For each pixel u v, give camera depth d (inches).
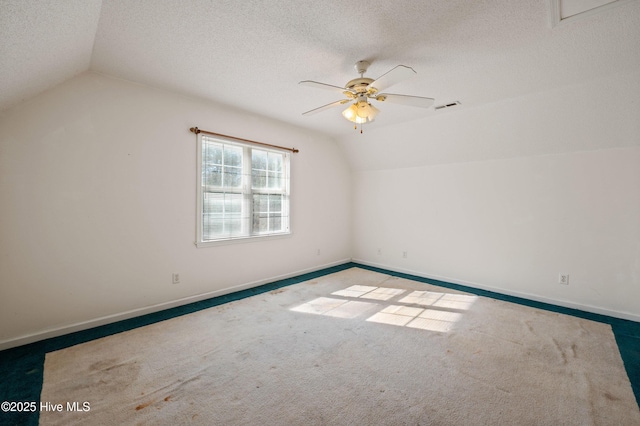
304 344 93.2
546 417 62.0
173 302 123.7
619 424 59.9
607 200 118.8
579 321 111.7
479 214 154.9
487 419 61.3
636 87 99.5
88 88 101.3
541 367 80.3
